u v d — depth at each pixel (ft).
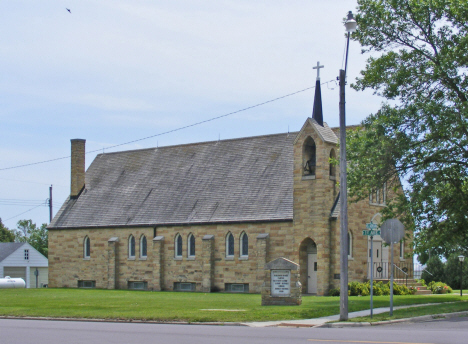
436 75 114.52
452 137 116.47
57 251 197.77
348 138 123.54
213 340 61.31
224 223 161.58
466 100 117.19
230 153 179.11
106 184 200.13
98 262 187.52
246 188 165.58
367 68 125.59
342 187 87.92
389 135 118.83
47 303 115.24
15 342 60.44
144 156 199.82
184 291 167.02
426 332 69.21
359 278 150.41
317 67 158.10
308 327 78.84
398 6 121.39
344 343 58.18
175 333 69.00
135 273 178.19
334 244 144.36
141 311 96.37
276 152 169.17
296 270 106.22
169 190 181.98
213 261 162.81
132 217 182.39
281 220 151.12
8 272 266.36
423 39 122.72
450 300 119.75
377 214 158.20
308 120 147.84
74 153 204.74
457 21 118.93
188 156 188.14
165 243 173.47
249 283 156.15
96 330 72.95
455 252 219.20
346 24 84.64
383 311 94.22
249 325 80.53
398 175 122.62
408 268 169.48
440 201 124.98
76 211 198.08
